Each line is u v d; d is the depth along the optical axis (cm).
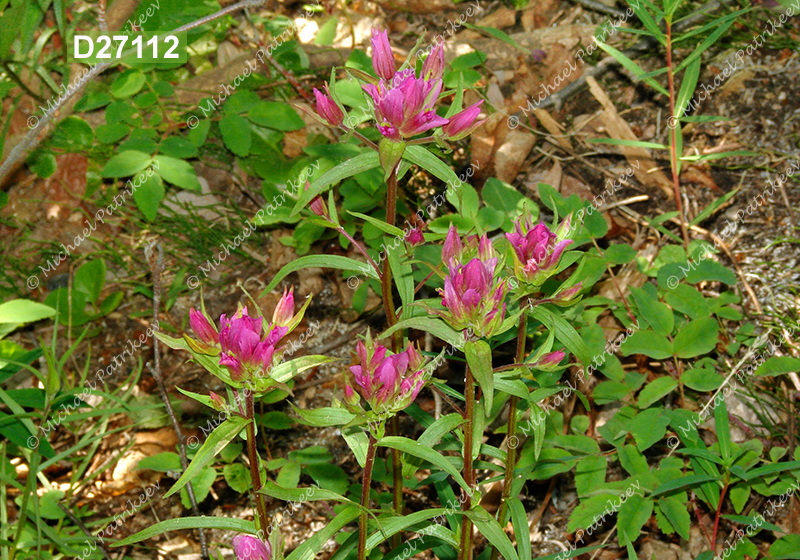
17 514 94
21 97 114
